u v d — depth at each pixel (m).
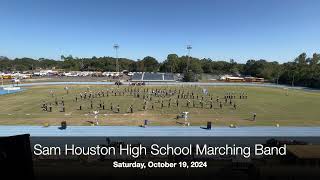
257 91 107.81
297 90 117.44
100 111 59.16
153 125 45.62
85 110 60.28
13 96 85.19
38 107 64.25
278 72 170.00
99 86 117.94
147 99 78.25
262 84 146.25
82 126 44.53
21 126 44.59
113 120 49.75
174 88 111.94
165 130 42.09
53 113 56.69
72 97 82.44
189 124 46.41
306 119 52.59
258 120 51.06
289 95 96.00
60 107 64.19
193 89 109.31
